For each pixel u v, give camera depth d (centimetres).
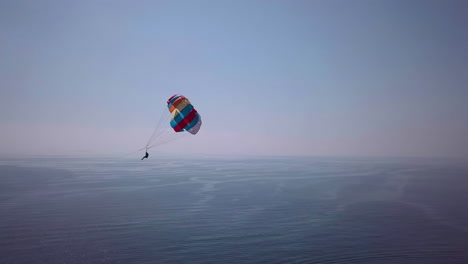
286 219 5425
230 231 4628
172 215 5691
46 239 4144
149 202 7025
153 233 4500
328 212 6038
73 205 6519
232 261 3425
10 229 4591
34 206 6325
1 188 8956
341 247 3922
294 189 9525
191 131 3694
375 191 9156
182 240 4178
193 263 3353
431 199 7675
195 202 7081
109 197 7656
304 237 4328
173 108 3669
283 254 3656
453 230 4750
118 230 4656
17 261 3362
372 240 4225
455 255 3691
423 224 5125
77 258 3478
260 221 5269
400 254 3709
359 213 5959
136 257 3522
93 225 4928
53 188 9150
